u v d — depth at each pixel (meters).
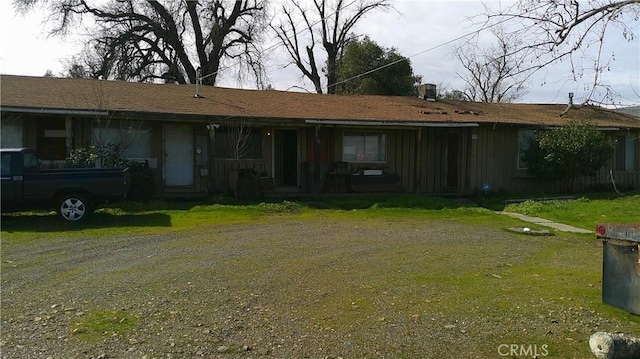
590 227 11.31
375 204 14.02
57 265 6.70
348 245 8.43
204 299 5.19
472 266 6.95
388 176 17.05
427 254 7.77
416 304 5.11
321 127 16.59
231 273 6.32
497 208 14.67
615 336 3.86
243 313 4.77
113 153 13.67
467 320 4.65
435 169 18.19
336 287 5.71
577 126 17.14
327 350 3.93
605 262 5.08
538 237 9.83
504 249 8.37
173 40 32.97
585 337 4.27
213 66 34.12
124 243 8.35
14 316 4.62
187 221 10.93
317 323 4.52
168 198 14.30
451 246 8.53
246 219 11.44
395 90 34.62
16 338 4.09
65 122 13.89
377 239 9.10
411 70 35.41
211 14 33.72
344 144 17.09
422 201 14.61
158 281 5.88
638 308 4.76
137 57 33.41
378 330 4.37
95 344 3.99
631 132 19.05
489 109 20.14
